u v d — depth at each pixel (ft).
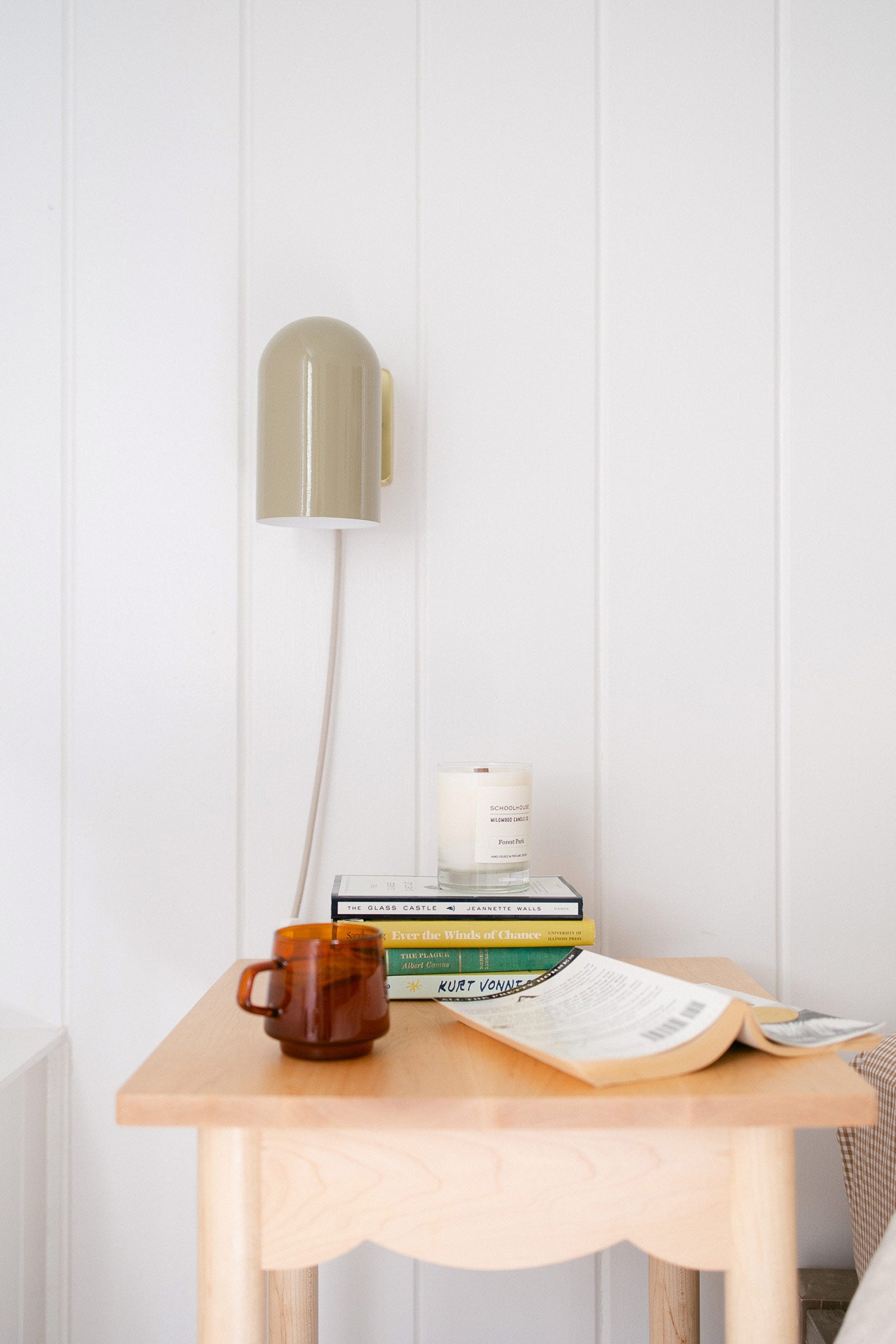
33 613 3.44
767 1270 1.93
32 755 3.43
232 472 3.46
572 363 3.50
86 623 3.44
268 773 3.44
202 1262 1.95
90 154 3.48
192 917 3.41
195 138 3.48
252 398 3.47
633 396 3.50
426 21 3.50
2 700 3.43
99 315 3.47
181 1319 3.33
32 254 3.47
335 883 2.91
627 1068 1.89
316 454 2.92
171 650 3.44
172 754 3.43
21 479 3.44
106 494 3.46
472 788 2.77
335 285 3.49
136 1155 3.35
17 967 3.40
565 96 3.51
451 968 2.60
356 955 2.07
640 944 3.45
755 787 3.47
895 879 3.46
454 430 3.49
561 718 3.46
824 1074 1.98
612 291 3.51
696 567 3.49
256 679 3.44
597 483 3.49
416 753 3.45
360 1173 1.94
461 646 3.47
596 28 3.51
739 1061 2.06
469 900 2.62
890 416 3.47
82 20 3.48
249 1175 1.94
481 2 3.50
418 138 3.50
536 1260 1.94
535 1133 1.95
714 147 3.48
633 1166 1.95
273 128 3.49
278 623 3.45
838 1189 3.38
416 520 3.48
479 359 3.49
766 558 3.49
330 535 3.45
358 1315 3.31
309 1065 2.04
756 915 3.45
